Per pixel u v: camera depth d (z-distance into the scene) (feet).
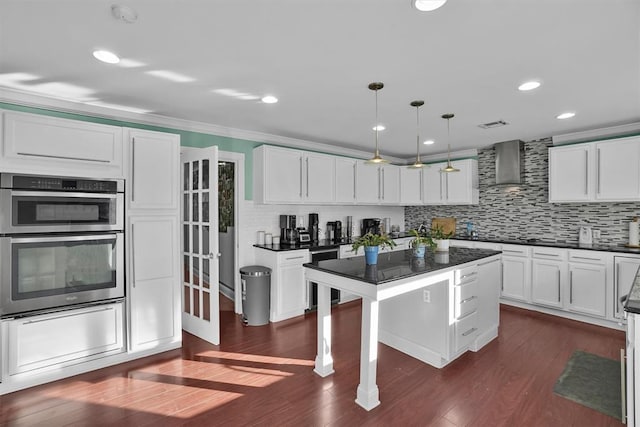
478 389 7.71
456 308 8.86
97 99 9.20
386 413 6.83
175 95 8.89
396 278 7.22
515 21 5.38
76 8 5.01
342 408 7.00
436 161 18.39
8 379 7.52
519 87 8.25
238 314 13.32
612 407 6.97
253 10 5.10
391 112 10.41
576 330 11.39
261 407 7.04
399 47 6.27
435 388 7.75
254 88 8.39
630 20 5.30
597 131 12.41
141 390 7.68
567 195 12.80
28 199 7.68
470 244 15.57
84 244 8.45
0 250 7.40
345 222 17.38
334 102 9.45
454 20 5.36
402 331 9.78
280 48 6.33
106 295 8.77
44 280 7.91
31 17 5.24
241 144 13.05
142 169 9.27
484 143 15.31
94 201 8.57
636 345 5.17
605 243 12.80
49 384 7.93
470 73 7.43
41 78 7.73
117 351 8.96
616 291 11.28
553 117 10.88
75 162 8.27
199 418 6.66
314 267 8.41
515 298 13.87
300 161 13.88
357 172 16.19
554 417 6.66
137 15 5.21
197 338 10.78
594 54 6.49
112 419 6.64
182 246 11.41
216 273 10.21
